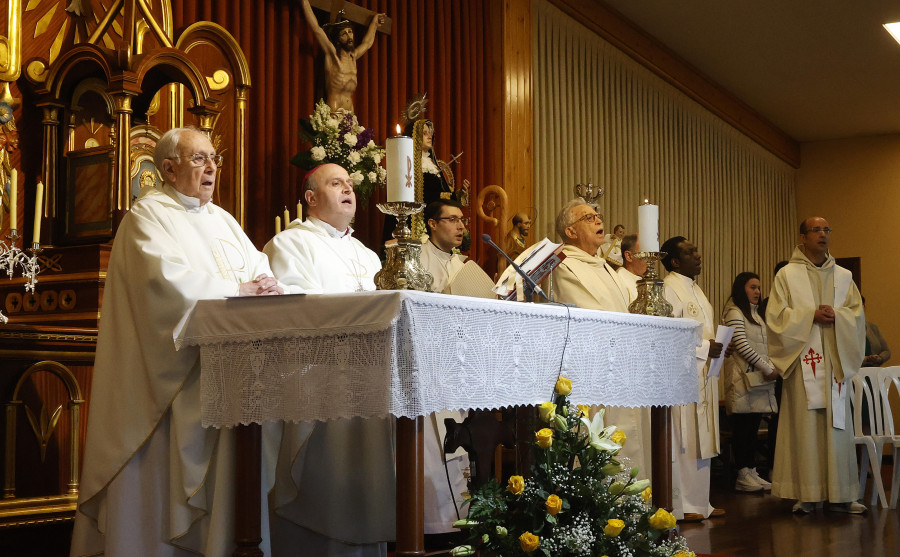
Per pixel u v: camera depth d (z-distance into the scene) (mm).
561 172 8805
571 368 3129
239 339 2658
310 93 5992
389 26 6555
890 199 13617
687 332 3924
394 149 2740
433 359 2484
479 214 6633
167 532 2826
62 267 4062
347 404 2453
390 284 2693
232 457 2744
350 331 2459
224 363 2684
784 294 6461
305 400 2529
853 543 4812
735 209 12391
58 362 3648
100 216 4164
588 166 9297
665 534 3416
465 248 5723
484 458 3082
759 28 9984
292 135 5832
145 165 4633
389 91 6699
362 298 2451
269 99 5723
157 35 4520
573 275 4848
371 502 3393
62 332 3605
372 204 6199
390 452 3439
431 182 5816
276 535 3441
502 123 7734
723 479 8414
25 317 4055
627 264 6312
